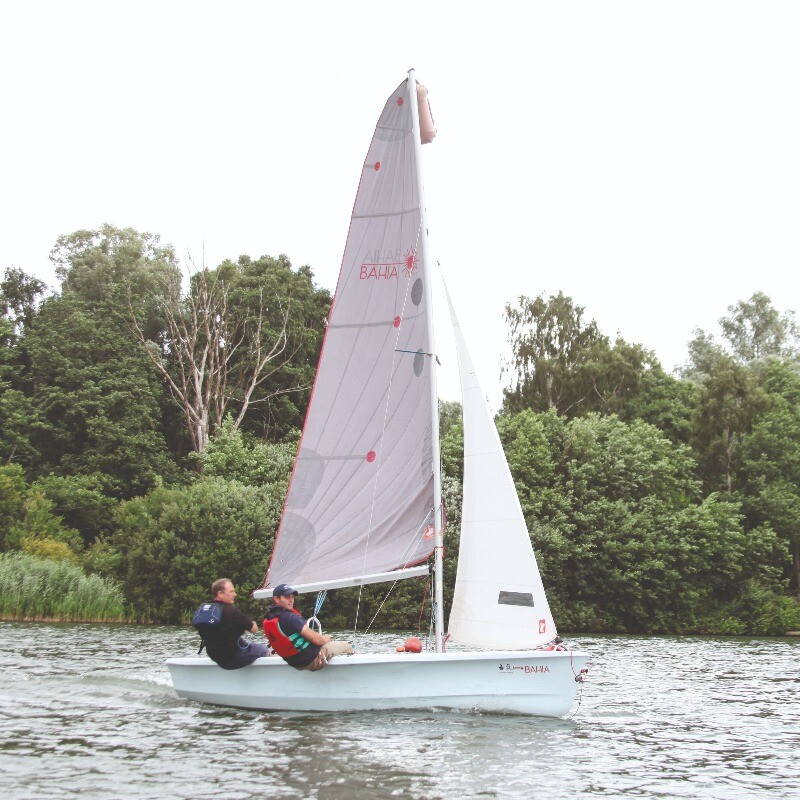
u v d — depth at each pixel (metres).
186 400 56.66
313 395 14.70
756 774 9.88
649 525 43.22
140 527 40.09
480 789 8.74
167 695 14.09
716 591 45.44
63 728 11.27
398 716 12.29
